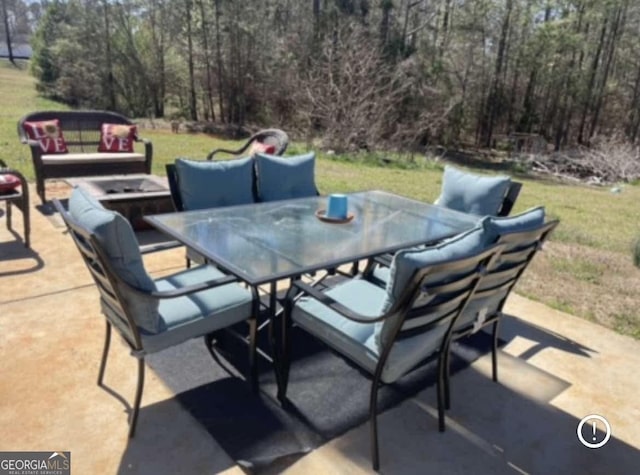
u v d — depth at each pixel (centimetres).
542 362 246
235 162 329
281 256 216
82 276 312
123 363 222
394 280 153
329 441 182
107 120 554
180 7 1555
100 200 379
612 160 1294
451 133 1669
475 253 160
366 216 294
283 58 1433
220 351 237
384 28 1422
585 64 1702
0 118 1087
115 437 177
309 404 202
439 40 1569
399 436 187
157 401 198
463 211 333
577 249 461
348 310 176
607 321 297
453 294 170
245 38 1538
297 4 1516
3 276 306
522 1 1596
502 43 1664
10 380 205
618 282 368
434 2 1533
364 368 178
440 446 183
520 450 184
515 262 198
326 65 1227
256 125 1578
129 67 1670
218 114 1677
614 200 895
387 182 770
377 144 1167
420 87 1409
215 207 317
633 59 1681
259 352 224
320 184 677
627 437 194
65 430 179
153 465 166
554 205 764
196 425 186
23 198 346
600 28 1652
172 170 312
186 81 1670
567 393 221
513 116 1784
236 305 200
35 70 1738
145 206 409
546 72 1689
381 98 1178
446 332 186
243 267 200
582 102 1734
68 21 1650
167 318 185
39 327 249
